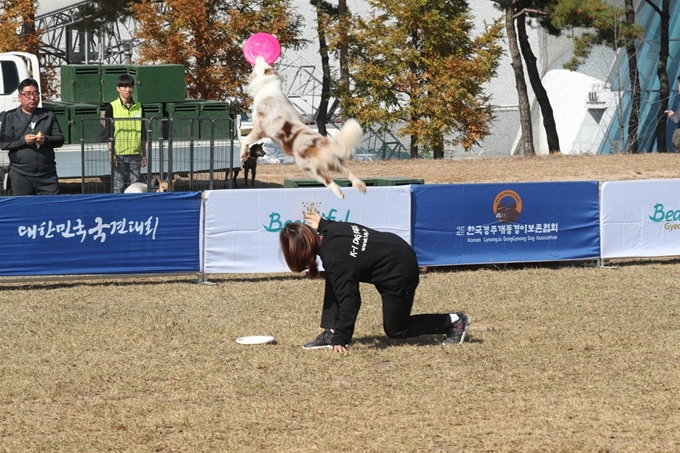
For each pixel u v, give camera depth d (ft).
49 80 104.42
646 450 19.53
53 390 24.34
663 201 45.39
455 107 117.60
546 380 25.00
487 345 28.89
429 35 118.11
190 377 25.57
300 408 22.67
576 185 44.45
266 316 33.73
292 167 92.27
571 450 19.54
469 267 44.42
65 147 59.93
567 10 100.99
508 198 43.65
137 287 39.29
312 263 27.22
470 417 21.93
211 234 40.40
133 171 51.24
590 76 161.07
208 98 107.76
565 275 42.37
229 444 20.06
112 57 118.93
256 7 116.26
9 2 97.55
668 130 134.00
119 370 26.23
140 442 20.25
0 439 20.54
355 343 29.35
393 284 27.12
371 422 21.52
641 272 43.16
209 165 61.46
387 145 146.20
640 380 25.00
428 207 42.70
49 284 39.63
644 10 148.87
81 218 38.73
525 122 115.03
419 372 25.89
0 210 37.65
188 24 106.93
